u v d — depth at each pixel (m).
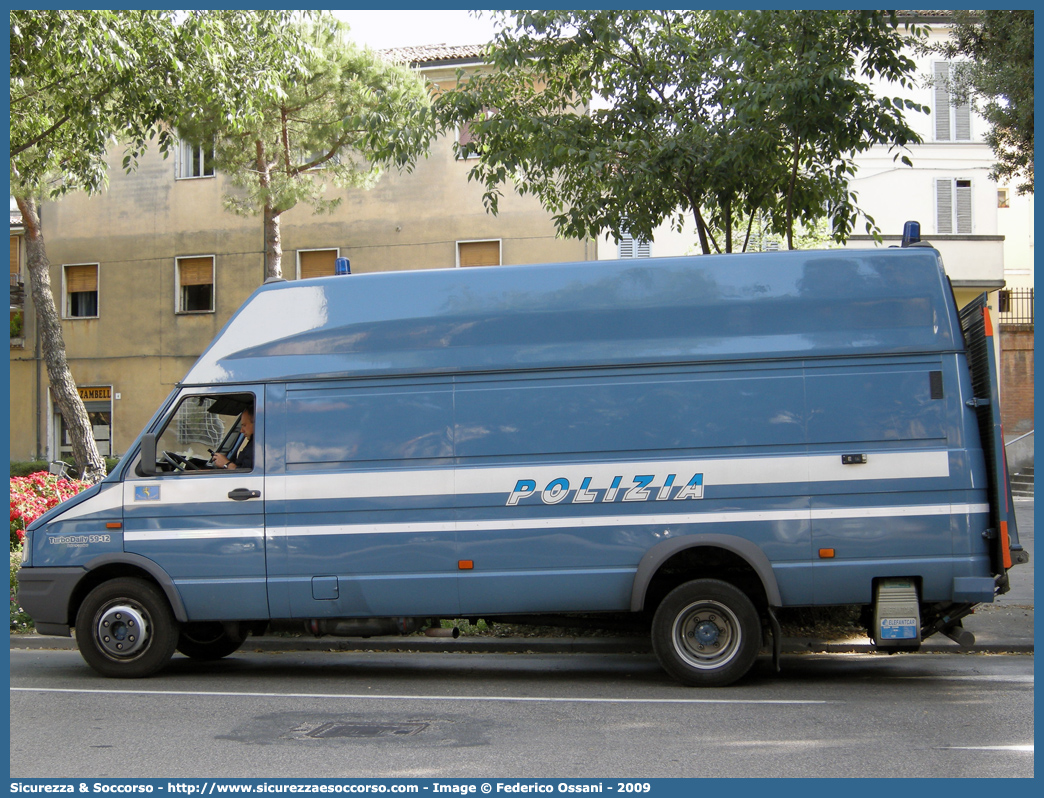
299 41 15.70
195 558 7.94
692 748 5.64
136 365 27.17
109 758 5.56
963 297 25.89
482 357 7.85
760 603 7.77
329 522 7.84
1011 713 6.54
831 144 10.84
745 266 7.77
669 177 11.10
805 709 6.68
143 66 14.20
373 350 7.97
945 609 7.64
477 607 7.72
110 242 27.41
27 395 28.33
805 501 7.52
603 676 8.12
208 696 7.32
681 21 12.12
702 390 7.66
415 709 6.78
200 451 8.16
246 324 8.17
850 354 7.60
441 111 12.35
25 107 15.22
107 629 8.06
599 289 7.84
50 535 8.12
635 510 7.61
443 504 7.76
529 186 14.43
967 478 7.47
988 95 12.84
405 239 24.58
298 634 9.81
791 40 10.51
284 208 18.22
